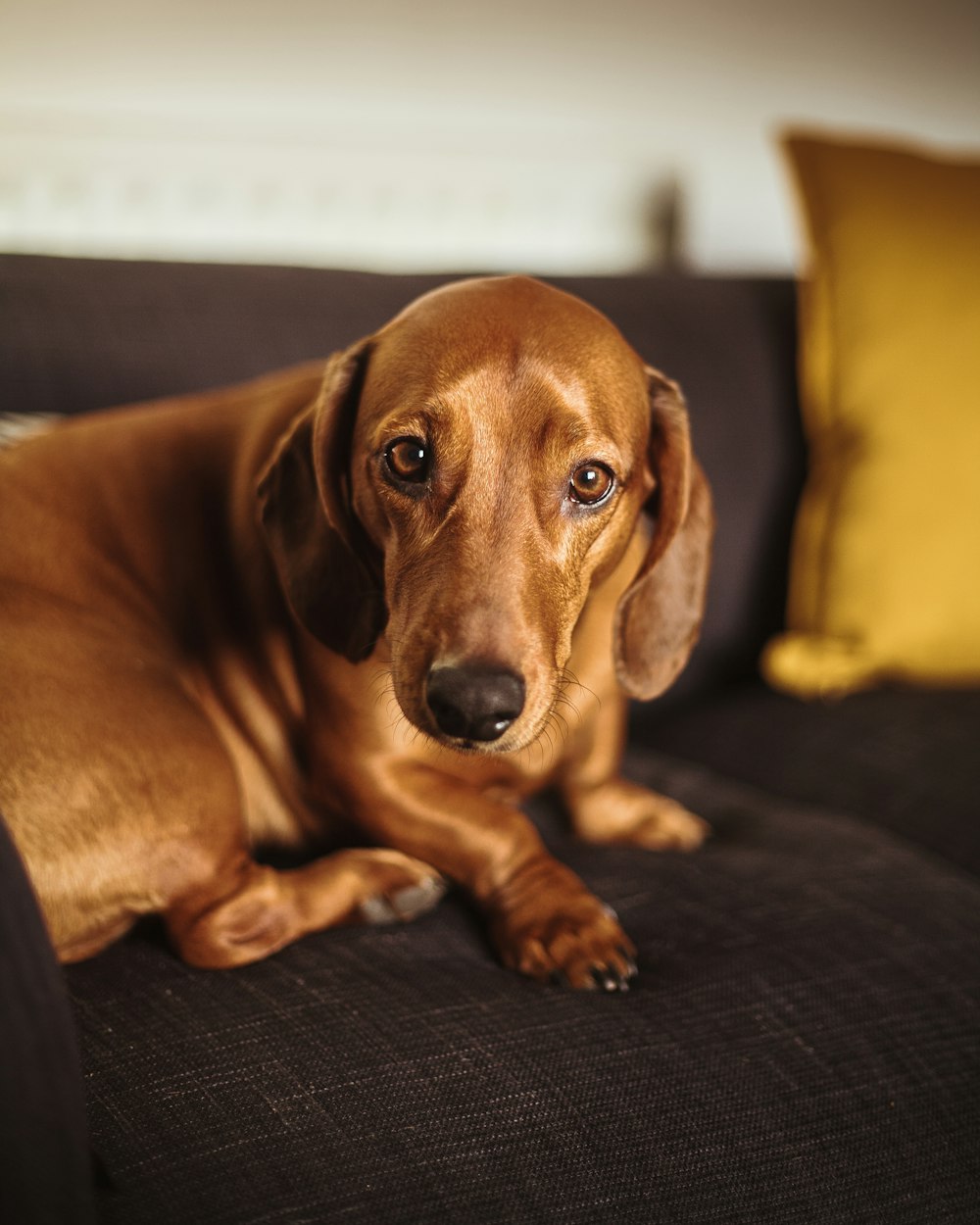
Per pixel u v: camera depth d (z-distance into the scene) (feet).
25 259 5.74
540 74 8.95
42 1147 2.33
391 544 3.99
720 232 9.53
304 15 8.42
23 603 4.25
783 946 4.15
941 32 9.51
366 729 4.40
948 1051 3.82
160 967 3.87
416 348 3.92
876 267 6.52
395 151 8.28
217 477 4.96
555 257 8.73
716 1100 3.45
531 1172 3.13
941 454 6.30
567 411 3.78
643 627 4.58
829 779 5.80
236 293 5.97
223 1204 2.88
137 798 3.95
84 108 8.21
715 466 6.70
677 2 9.05
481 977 3.93
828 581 6.52
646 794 5.36
